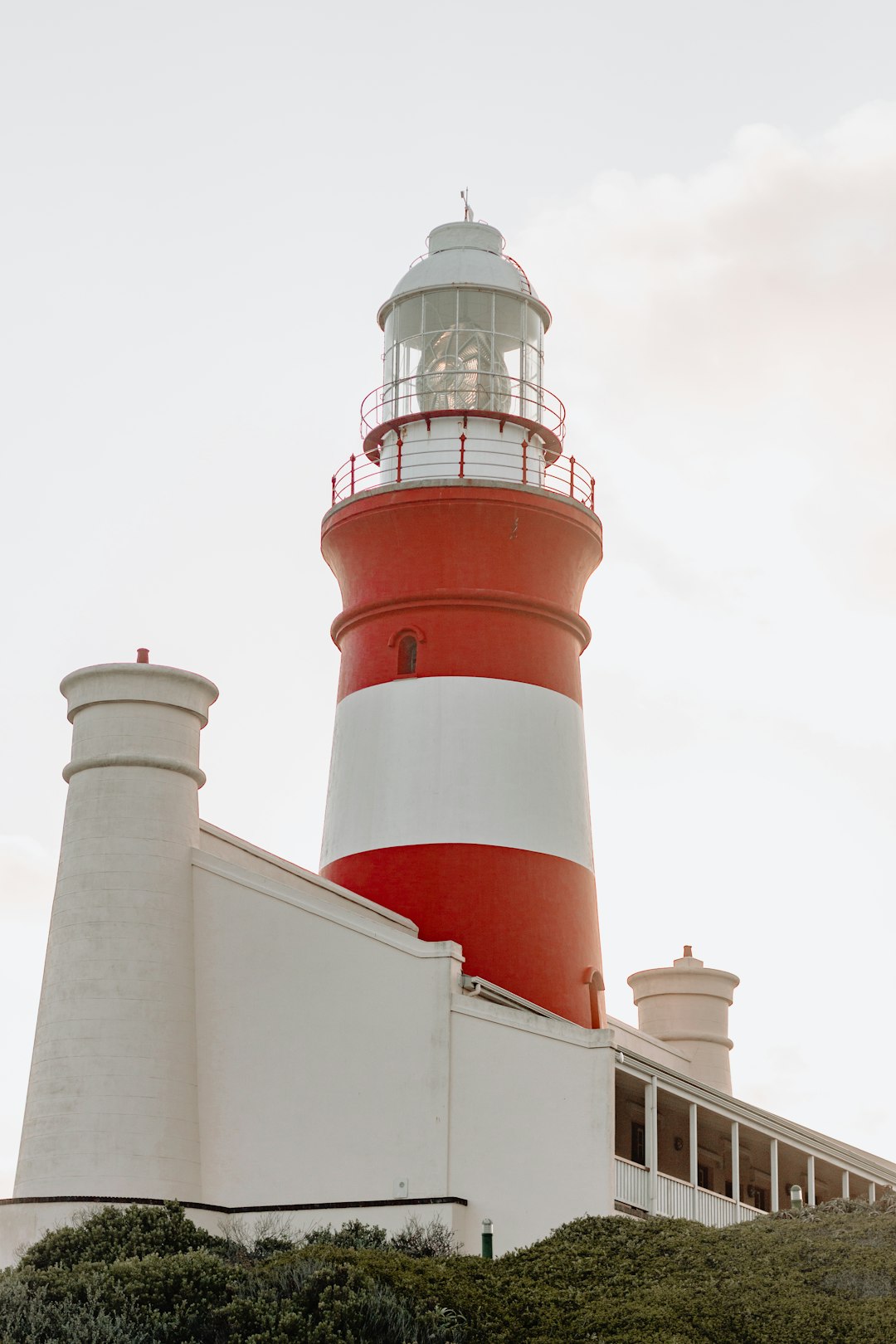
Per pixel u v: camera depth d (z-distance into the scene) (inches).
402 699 1675.7
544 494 1705.2
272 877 1567.4
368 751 1678.2
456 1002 1429.6
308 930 1476.4
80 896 1472.7
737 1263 1209.4
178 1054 1453.0
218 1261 1155.9
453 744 1649.9
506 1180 1380.4
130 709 1510.8
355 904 1578.5
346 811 1678.2
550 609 1707.7
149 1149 1414.9
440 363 1802.4
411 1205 1382.9
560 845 1653.5
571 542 1726.1
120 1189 1395.2
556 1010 1600.6
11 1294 1106.7
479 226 1866.4
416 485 1695.4
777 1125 1681.8
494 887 1608.0
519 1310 1134.4
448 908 1599.4
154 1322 1085.1
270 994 1471.5
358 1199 1402.6
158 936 1469.0
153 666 1519.4
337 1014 1450.5
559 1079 1393.9
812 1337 1090.7
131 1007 1444.4
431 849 1617.9
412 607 1696.6
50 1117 1421.0
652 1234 1274.6
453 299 1817.2
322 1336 1051.3
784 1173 1852.9
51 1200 1386.6
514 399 1792.6
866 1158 2005.4
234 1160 1441.9
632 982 2305.6
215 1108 1457.9
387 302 1839.3
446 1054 1413.6
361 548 1729.8
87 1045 1432.1
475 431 1752.0
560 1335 1098.1
